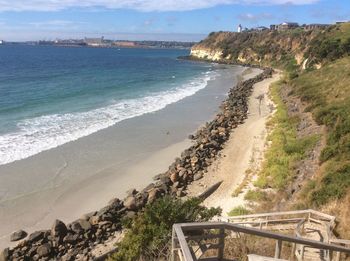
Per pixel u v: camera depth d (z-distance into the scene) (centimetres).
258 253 1051
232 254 1005
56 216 2038
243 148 3222
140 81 7725
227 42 16438
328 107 3259
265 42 14350
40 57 15712
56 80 7250
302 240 692
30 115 4044
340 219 1529
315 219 1538
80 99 5194
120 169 2706
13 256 1661
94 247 1780
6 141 3081
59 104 4753
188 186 2469
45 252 1698
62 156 2864
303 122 3456
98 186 2416
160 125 3981
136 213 2048
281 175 2369
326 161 2191
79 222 1908
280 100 5103
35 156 2820
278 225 1559
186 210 1417
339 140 2353
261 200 2123
